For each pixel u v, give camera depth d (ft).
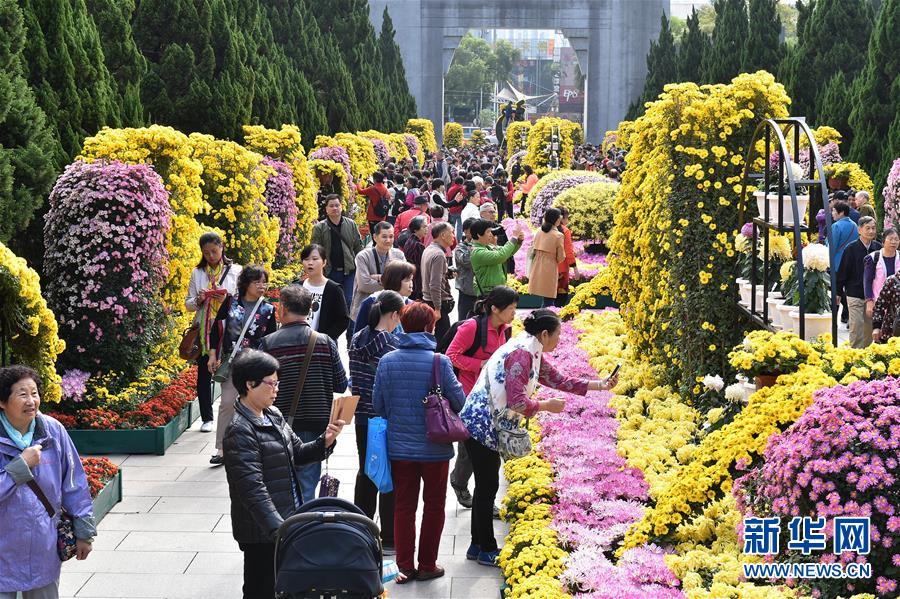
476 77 423.23
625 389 34.71
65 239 33.53
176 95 56.08
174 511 25.95
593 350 40.73
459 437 20.66
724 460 19.84
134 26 56.24
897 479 16.69
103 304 33.58
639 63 185.88
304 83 87.04
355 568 14.64
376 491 23.50
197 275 31.78
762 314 28.02
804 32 91.45
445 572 22.40
